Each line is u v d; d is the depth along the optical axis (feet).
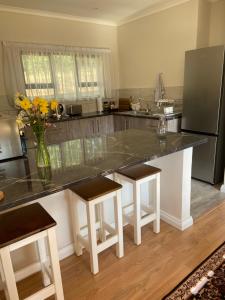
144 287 5.35
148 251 6.48
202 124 10.44
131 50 15.37
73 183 4.40
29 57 12.64
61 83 13.97
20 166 5.45
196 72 10.19
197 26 11.39
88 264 6.11
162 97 13.66
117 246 6.16
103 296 5.18
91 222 5.30
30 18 12.51
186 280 5.47
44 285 5.46
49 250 4.28
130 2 11.82
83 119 13.87
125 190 7.50
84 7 12.32
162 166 7.50
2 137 6.31
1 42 11.91
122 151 6.20
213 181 10.61
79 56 14.44
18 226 4.08
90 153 6.16
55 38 13.55
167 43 12.98
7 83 12.43
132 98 15.97
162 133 7.88
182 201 7.16
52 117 13.52
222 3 11.55
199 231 7.27
